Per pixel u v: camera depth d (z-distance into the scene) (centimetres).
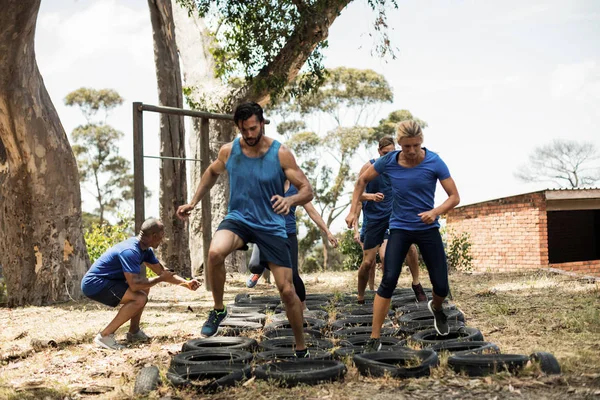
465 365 461
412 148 530
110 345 658
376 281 1311
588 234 2944
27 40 1049
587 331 644
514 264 2130
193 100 1895
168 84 1579
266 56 1698
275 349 550
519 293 1002
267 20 1661
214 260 498
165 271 683
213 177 546
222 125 1828
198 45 2027
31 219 1134
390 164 555
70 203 1161
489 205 2208
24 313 988
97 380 540
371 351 536
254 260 923
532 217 2077
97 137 5109
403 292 945
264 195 499
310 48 1694
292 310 509
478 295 995
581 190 2062
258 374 477
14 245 1138
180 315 876
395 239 546
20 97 1084
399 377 465
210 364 504
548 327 670
